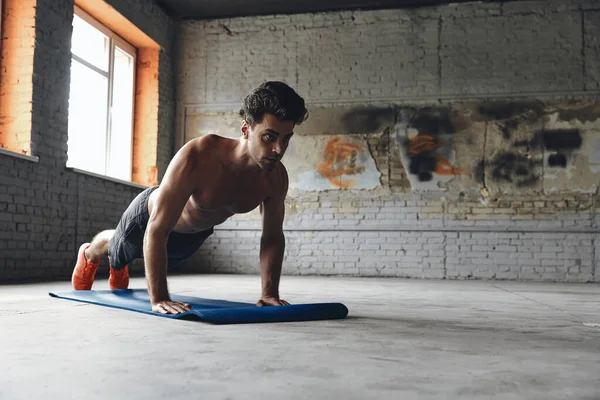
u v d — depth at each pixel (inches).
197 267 313.6
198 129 322.7
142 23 288.8
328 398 38.1
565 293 183.3
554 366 50.8
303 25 315.3
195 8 316.8
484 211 288.7
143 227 100.6
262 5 312.2
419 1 302.7
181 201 86.0
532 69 291.4
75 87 255.4
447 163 293.7
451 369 48.7
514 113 290.8
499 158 289.7
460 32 299.9
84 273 121.5
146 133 307.4
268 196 94.1
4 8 213.5
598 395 40.0
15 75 210.7
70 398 37.4
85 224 241.3
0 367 47.2
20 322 75.9
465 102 295.6
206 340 63.0
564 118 286.5
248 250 309.0
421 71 301.1
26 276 205.8
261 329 73.3
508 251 285.4
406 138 298.5
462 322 88.5
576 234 280.8
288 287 196.5
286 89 77.2
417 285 219.9
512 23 295.7
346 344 61.9
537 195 285.1
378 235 297.4
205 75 324.2
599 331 78.4
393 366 49.7
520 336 71.6
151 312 84.6
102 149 276.5
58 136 224.8
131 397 37.8
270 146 78.4
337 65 309.4
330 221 302.0
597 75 285.7
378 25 307.6
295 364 49.8
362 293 166.4
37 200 211.9
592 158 282.2
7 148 209.2
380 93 303.6
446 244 291.0
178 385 41.3
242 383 42.1
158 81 309.3
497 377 45.6
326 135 306.0
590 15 289.6
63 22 228.2
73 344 58.8
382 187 298.5
